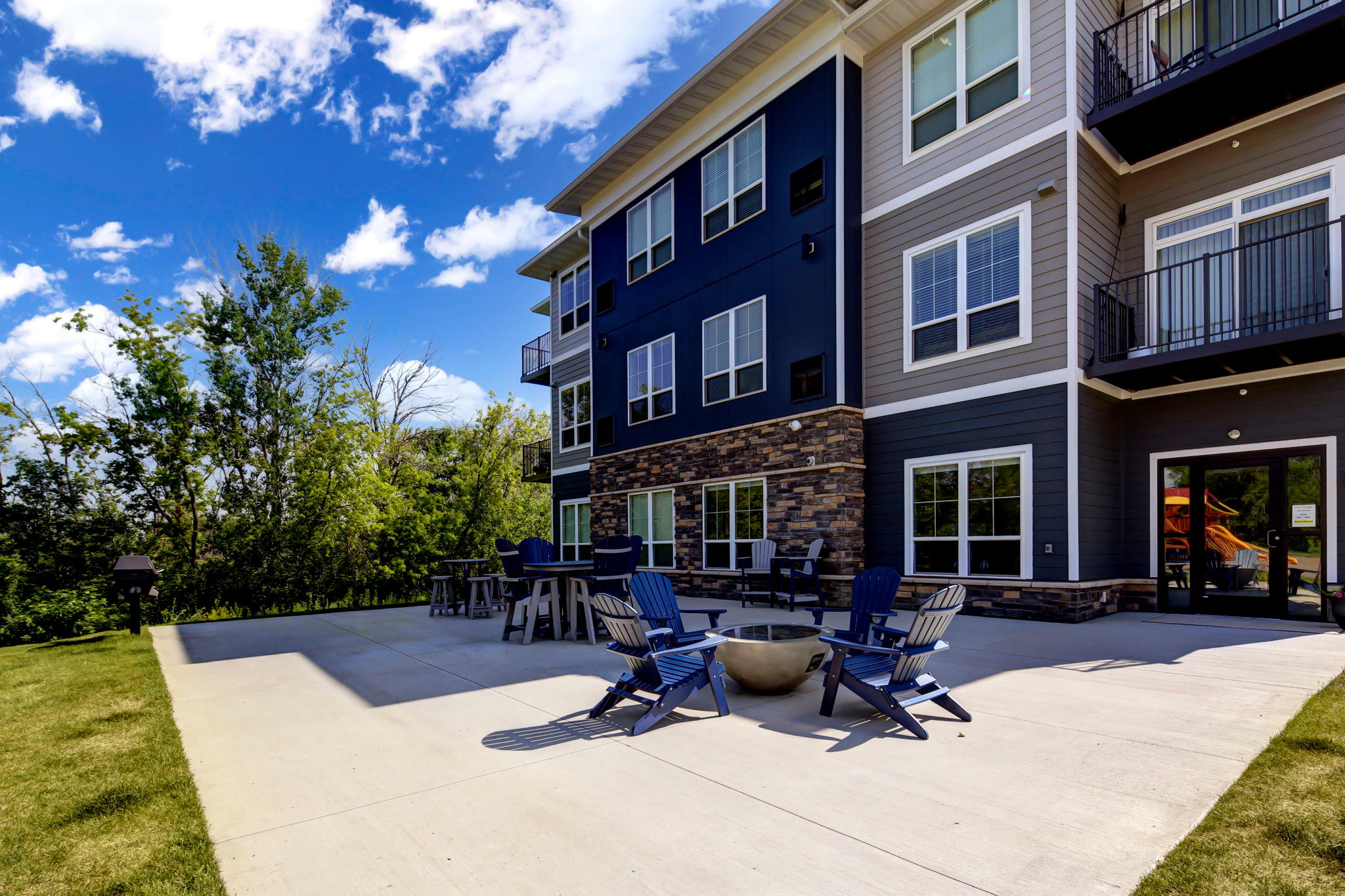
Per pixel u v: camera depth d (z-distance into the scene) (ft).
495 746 12.84
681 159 45.24
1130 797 9.67
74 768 11.76
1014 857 7.99
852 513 34.04
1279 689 15.26
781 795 10.07
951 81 32.37
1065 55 28.35
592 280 53.83
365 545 52.80
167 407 45.91
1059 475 27.55
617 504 50.01
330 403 51.80
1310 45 23.85
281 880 7.91
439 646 25.17
